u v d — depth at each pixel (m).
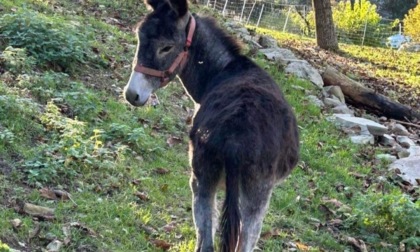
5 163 5.71
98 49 8.62
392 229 6.31
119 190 5.86
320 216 6.45
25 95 6.82
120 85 8.01
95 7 11.06
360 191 7.18
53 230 5.06
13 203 5.23
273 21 29.39
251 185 4.27
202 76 5.00
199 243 4.28
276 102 4.51
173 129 7.41
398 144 8.88
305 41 19.48
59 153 6.02
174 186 6.22
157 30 4.80
